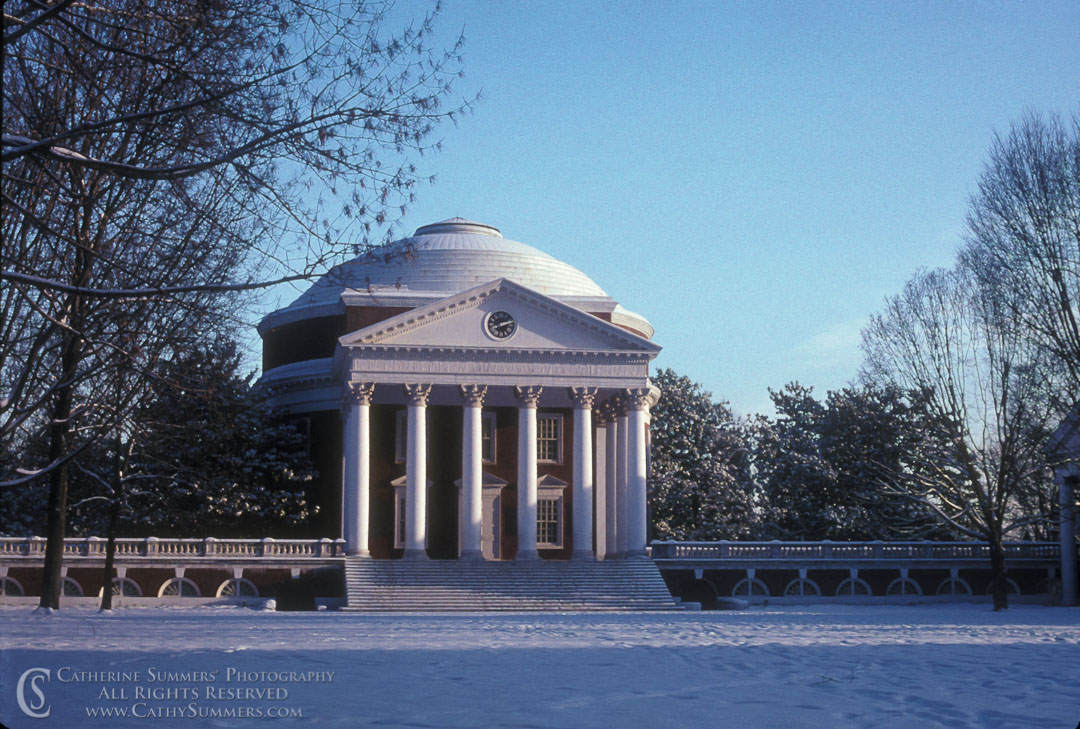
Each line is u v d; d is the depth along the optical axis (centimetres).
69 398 3509
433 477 8119
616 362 7650
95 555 6744
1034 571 7688
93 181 2256
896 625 4300
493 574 6981
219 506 7744
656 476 9519
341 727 1591
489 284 7506
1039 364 6012
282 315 9338
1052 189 5734
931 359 6556
